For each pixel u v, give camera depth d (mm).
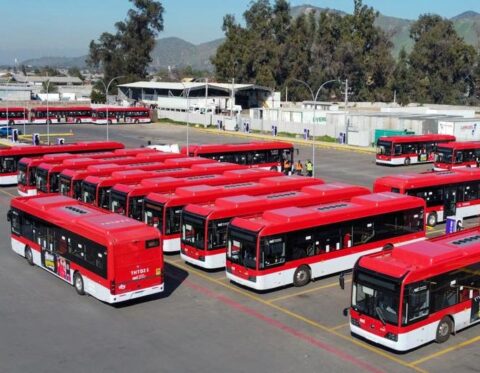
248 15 152375
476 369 17250
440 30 144250
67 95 150125
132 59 153375
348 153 70125
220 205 27250
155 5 154500
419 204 29250
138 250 21922
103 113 103812
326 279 25953
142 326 20453
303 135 87875
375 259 18891
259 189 31969
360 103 137875
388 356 18078
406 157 60094
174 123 109000
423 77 145750
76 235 23453
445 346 18844
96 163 41875
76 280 23766
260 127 96750
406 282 17594
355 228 26641
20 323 20672
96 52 156500
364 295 18562
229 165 41219
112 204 32031
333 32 147875
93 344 18938
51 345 18844
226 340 19250
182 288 24516
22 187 42500
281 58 144500
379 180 34469
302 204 28844
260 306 22453
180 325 20547
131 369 17188
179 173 37438
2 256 29188
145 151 49031
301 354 18203
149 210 29719
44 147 49562
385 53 146000
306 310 22047
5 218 36969
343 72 145875
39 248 26500
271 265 23609
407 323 17719
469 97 147500
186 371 17047
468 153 55062
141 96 136625
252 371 17062
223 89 121000
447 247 19594
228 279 25719
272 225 23562
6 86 139875
